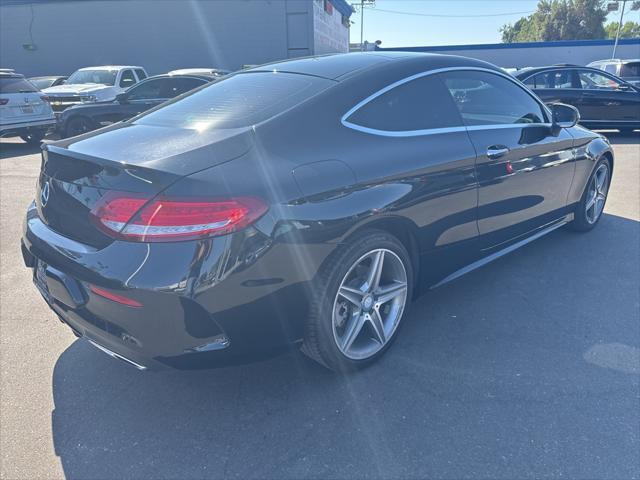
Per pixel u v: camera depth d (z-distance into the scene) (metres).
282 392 2.63
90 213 2.16
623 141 10.79
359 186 2.47
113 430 2.39
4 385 2.70
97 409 2.53
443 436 2.31
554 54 30.92
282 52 19.95
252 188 2.13
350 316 2.68
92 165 2.21
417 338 3.09
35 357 2.95
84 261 2.14
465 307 3.46
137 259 2.02
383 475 2.11
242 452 2.25
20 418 2.46
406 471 2.12
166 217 2.00
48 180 2.49
